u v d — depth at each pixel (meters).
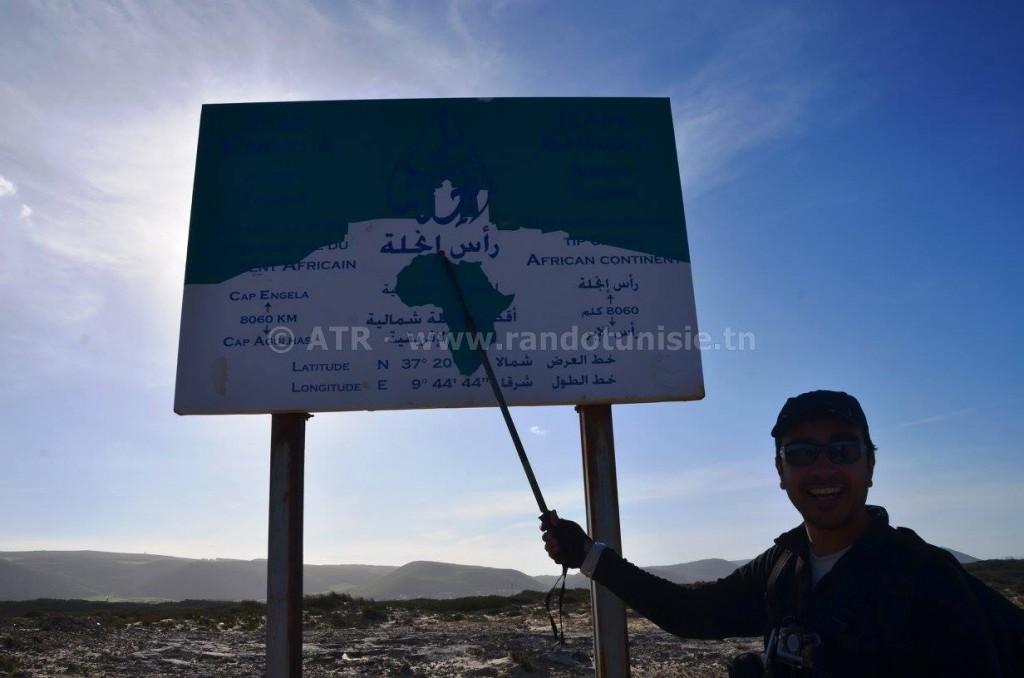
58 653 14.91
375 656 15.47
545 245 6.28
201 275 6.12
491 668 13.72
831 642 2.48
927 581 2.41
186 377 5.91
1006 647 2.35
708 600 3.21
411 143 6.46
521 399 5.94
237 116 6.49
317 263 6.17
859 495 2.72
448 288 6.14
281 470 5.81
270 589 5.53
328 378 5.93
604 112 6.65
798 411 2.82
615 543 5.81
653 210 6.44
